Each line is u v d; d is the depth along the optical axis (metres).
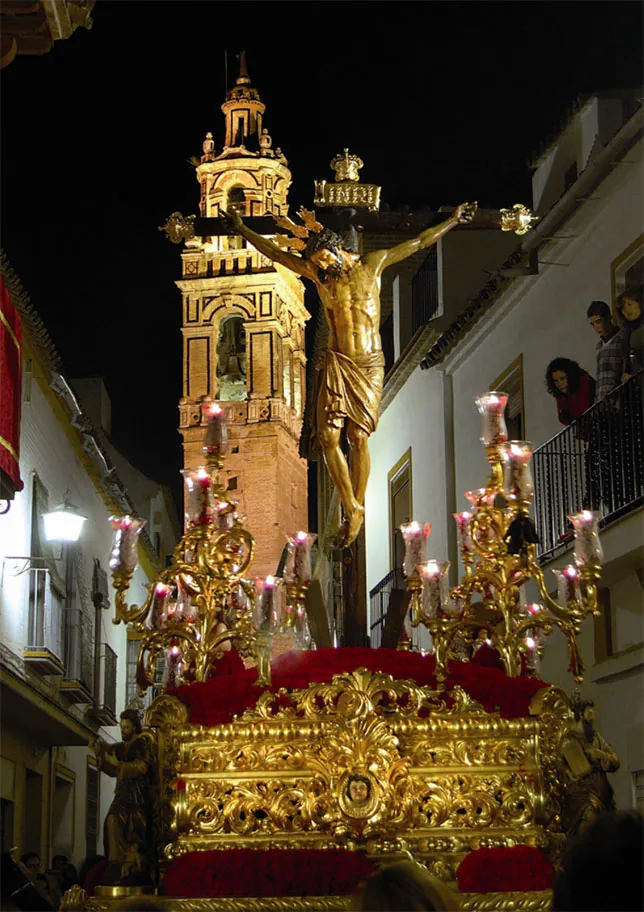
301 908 5.69
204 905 5.68
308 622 7.34
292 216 7.52
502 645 6.63
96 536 23.53
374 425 7.02
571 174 14.76
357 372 7.00
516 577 6.69
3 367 11.29
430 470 16.23
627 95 13.95
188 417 46.97
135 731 6.33
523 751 6.19
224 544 6.76
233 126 46.34
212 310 47.72
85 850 22.94
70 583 20.36
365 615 7.32
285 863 5.86
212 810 6.12
